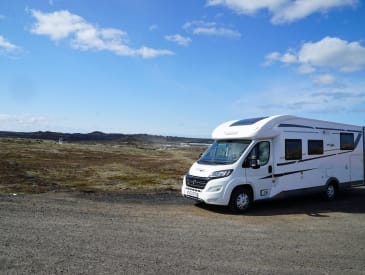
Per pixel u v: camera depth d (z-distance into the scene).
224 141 12.17
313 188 12.83
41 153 45.00
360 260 6.44
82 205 10.76
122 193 13.93
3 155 37.22
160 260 5.89
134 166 32.03
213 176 10.64
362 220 10.19
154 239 7.19
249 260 6.15
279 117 12.01
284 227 9.05
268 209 11.74
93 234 7.34
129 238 7.17
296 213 11.14
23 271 5.14
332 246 7.31
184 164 36.16
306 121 12.73
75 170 25.75
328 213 11.22
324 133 13.31
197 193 10.88
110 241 6.88
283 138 12.00
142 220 9.02
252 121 11.92
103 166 30.64
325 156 13.28
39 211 9.45
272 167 11.69
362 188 17.84
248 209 11.22
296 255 6.59
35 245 6.40
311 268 5.88
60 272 5.17
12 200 10.94
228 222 9.35
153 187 16.72
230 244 7.12
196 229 8.30
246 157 11.09
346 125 14.25
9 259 5.60
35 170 23.67
